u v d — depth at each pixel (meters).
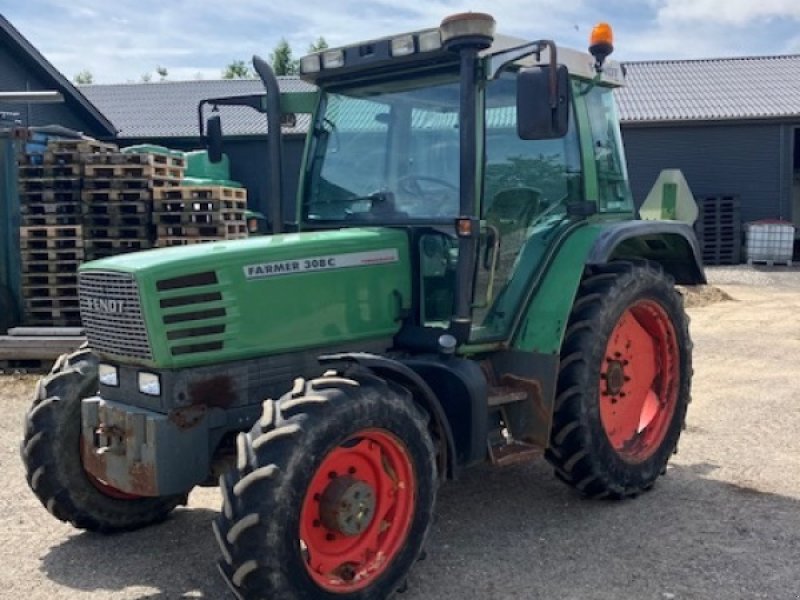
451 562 4.16
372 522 3.71
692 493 5.12
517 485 5.32
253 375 4.02
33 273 9.73
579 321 4.70
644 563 4.11
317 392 3.54
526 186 4.76
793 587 3.82
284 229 4.98
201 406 3.87
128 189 9.73
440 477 4.02
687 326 5.43
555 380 4.54
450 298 4.47
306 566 3.39
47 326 9.77
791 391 7.79
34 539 4.58
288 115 5.22
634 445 5.10
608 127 5.47
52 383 4.45
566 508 4.91
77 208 9.80
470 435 4.12
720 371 8.77
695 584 3.87
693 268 5.75
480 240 4.44
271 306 4.02
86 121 21.28
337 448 3.52
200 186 9.83
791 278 18.05
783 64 26.02
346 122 4.83
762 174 22.03
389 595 3.67
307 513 3.52
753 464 5.66
